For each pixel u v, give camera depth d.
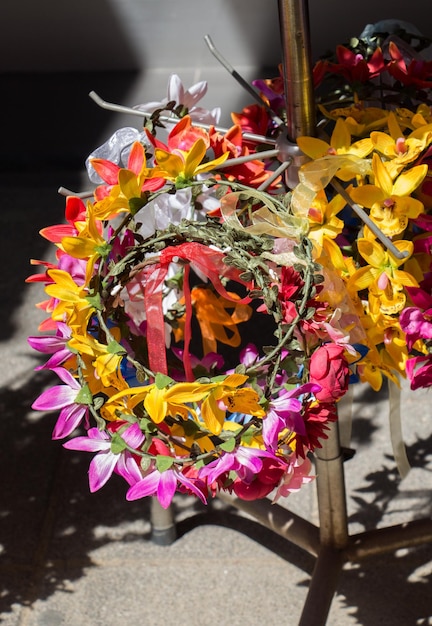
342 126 1.30
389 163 1.23
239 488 1.19
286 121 1.47
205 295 1.50
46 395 1.20
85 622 2.10
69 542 2.29
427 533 1.97
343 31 4.29
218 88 4.28
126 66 4.54
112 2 4.39
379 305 1.24
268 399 1.11
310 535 2.03
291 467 1.21
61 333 1.29
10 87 4.45
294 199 1.23
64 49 4.51
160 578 2.19
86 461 2.52
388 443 2.47
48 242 3.41
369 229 1.23
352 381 1.49
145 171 1.21
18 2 4.41
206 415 1.08
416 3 4.20
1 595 2.17
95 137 4.04
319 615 1.88
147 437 1.16
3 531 2.33
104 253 1.21
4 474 2.49
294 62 1.29
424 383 1.23
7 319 3.04
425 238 1.27
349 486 2.36
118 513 2.36
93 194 1.39
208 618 2.08
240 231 1.18
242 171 1.39
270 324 2.89
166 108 1.38
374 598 2.09
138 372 1.14
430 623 2.03
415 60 1.45
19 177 3.87
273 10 4.31
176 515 2.33
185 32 4.42
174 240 1.22
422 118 1.29
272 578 2.16
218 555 2.23
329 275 1.21
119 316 1.32
